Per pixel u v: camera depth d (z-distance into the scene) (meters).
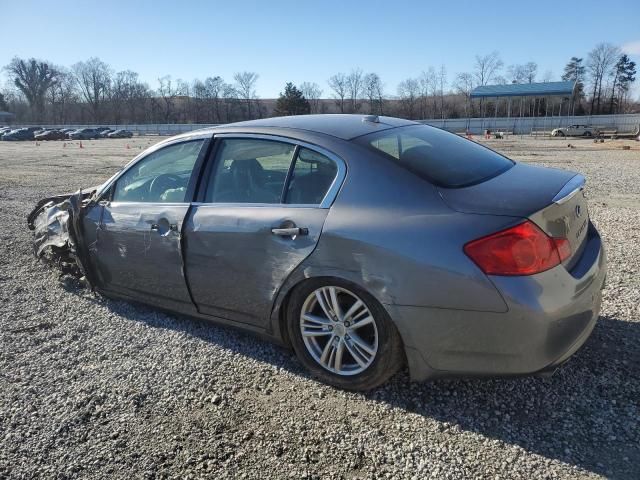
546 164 19.27
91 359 3.63
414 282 2.67
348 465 2.49
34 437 2.80
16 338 4.00
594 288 2.85
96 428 2.86
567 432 2.65
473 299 2.55
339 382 3.10
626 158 22.02
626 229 6.66
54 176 16.19
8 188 12.82
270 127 3.50
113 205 4.20
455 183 2.89
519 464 2.45
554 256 2.59
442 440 2.64
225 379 3.29
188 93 108.31
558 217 2.71
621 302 4.14
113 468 2.54
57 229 5.01
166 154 3.97
